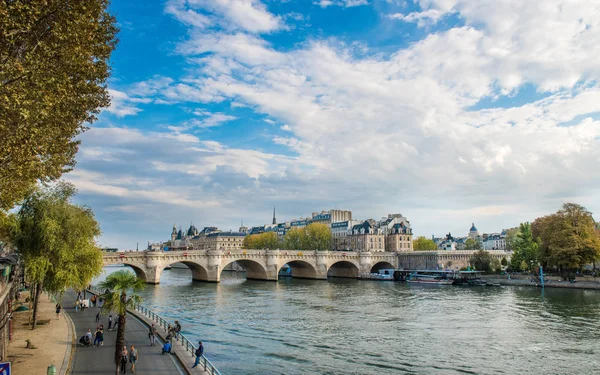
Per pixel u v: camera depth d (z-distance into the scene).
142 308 60.88
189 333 55.25
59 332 45.78
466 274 134.50
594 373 39.97
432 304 83.12
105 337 43.78
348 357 44.78
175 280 142.88
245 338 52.91
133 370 32.06
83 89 26.91
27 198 46.50
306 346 49.19
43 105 21.97
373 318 67.19
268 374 38.91
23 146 22.39
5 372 22.06
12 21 19.69
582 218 109.88
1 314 31.81
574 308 75.19
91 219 54.00
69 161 32.66
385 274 155.75
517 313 71.12
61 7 21.94
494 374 39.75
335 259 155.62
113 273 33.31
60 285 47.03
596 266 134.88
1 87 19.50
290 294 100.81
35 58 21.58
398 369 40.94
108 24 27.69
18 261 53.56
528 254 131.25
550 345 49.50
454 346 49.38
